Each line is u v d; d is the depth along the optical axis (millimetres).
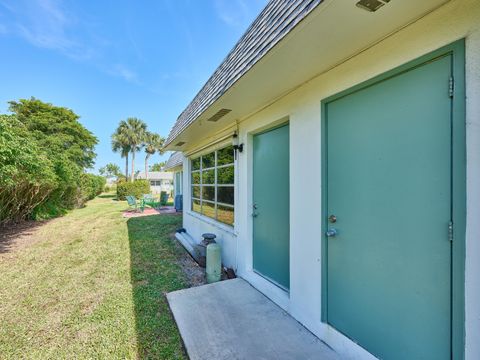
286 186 2748
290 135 2508
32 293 3154
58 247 5477
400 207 1532
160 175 38375
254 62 1897
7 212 7621
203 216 5402
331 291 2043
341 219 1951
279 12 1675
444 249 1315
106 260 4496
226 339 2102
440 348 1334
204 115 3361
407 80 1486
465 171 1226
